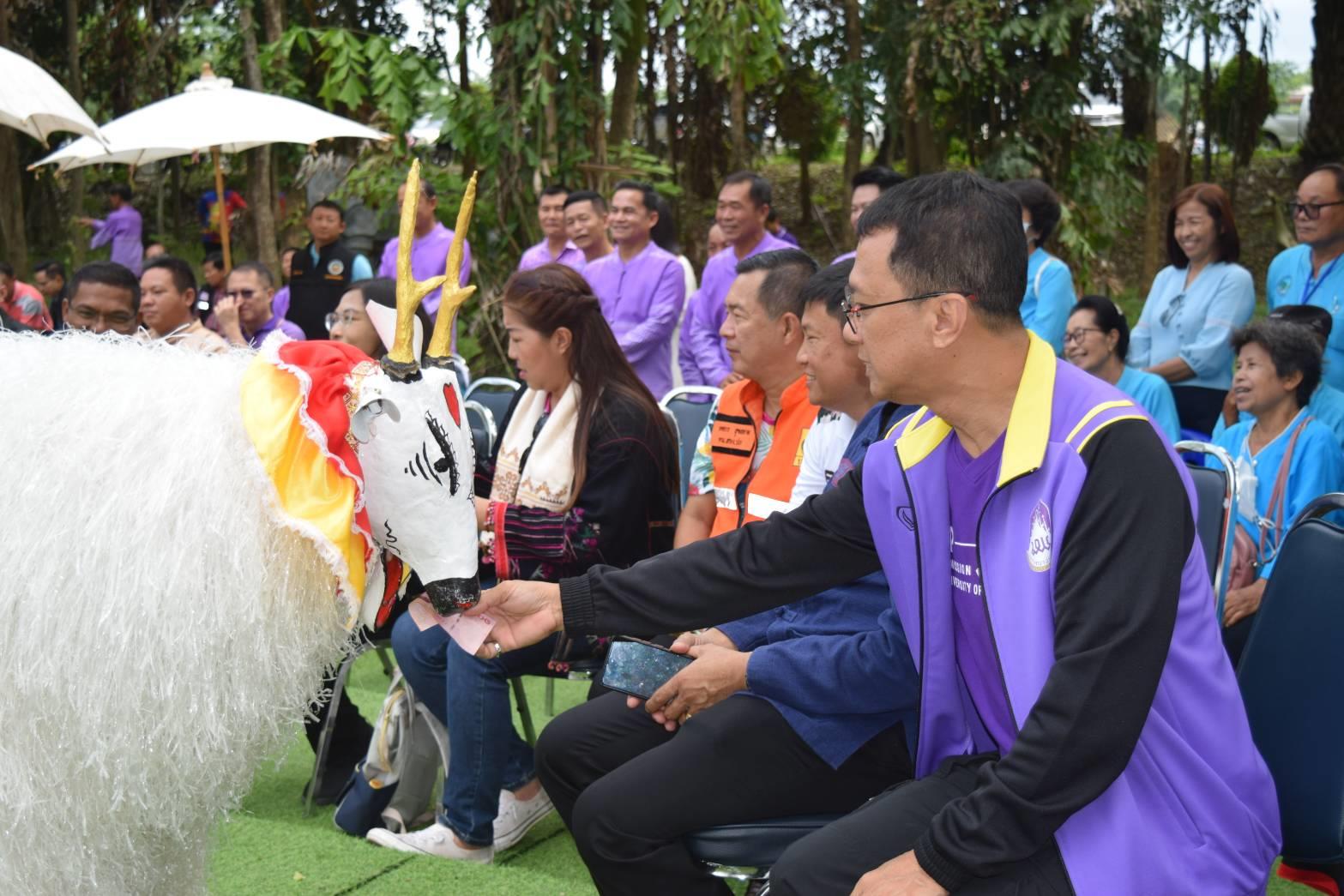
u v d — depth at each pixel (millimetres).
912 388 1970
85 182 14484
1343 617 2336
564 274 3250
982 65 9086
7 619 1868
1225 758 1909
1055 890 1825
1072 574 1822
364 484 2016
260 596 1927
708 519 3320
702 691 2436
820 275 2639
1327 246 4652
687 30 7555
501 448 3537
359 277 6621
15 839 1897
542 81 7258
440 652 3285
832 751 2357
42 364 2016
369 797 3404
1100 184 9562
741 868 2715
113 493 1896
